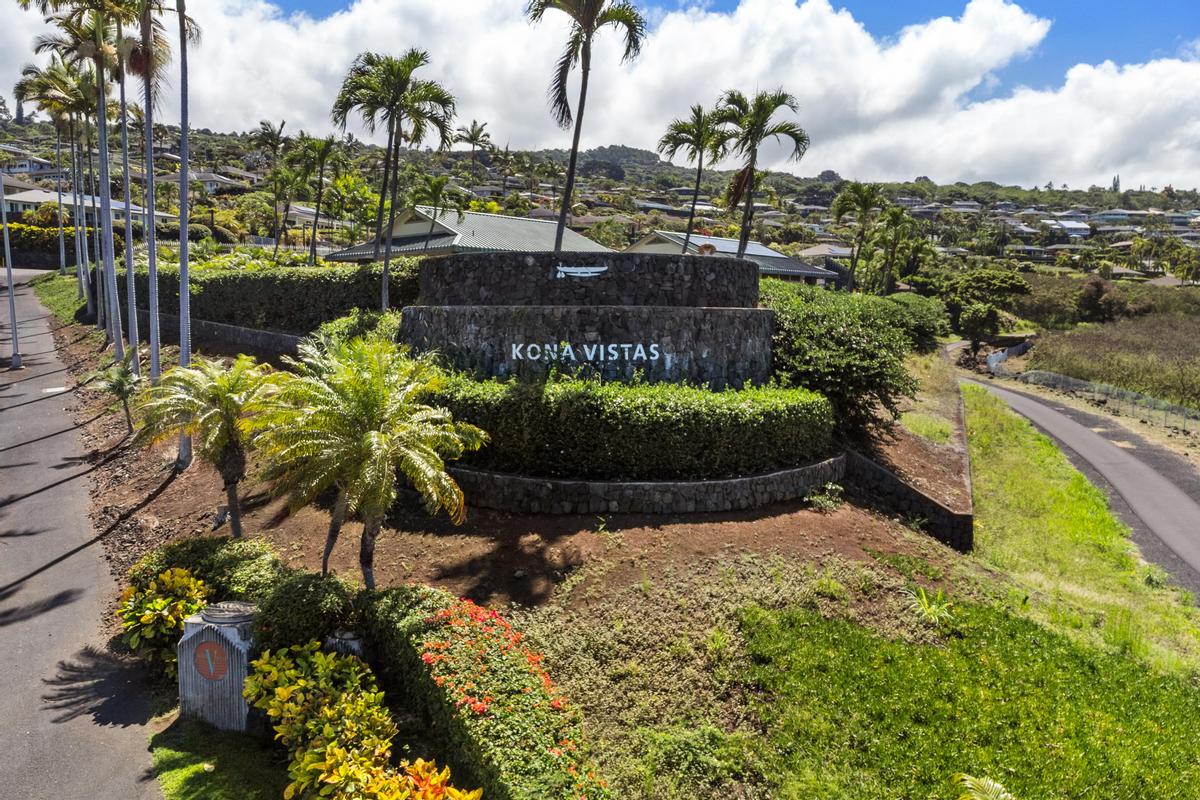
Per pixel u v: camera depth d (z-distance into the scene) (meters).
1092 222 199.00
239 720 9.45
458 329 17.25
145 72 19.77
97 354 32.06
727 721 8.76
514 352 16.59
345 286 26.66
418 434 10.20
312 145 43.41
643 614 10.52
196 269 37.38
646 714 8.80
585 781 7.05
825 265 71.88
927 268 83.19
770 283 30.05
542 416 13.80
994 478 22.06
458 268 18.55
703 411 13.97
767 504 14.29
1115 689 9.99
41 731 9.37
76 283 50.25
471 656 8.63
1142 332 59.09
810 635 10.27
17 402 25.75
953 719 8.83
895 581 12.16
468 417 14.27
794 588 11.39
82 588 13.28
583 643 9.94
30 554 14.60
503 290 17.88
